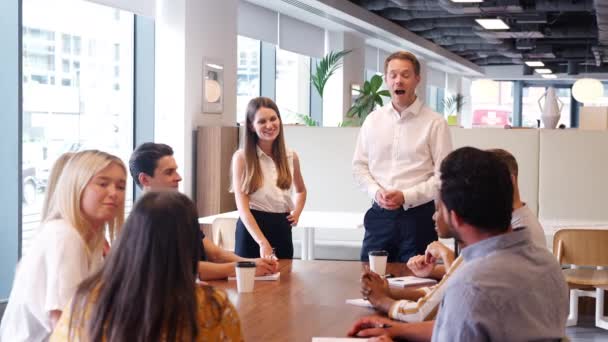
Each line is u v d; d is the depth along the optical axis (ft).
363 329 7.84
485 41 57.00
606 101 82.33
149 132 26.86
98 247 7.80
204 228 25.73
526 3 42.04
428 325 7.61
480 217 6.23
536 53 63.26
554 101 25.70
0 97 20.22
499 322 5.98
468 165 6.27
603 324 19.16
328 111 44.93
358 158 13.34
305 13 38.19
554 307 6.40
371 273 9.08
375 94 40.55
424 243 12.48
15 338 7.33
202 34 27.22
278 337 7.59
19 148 20.45
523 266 6.20
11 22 20.20
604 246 16.56
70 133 23.58
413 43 51.39
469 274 6.15
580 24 51.85
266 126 12.41
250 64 38.37
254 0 34.53
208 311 5.48
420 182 12.80
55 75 22.75
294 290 9.93
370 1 41.81
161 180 10.80
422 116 12.82
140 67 26.76
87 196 7.53
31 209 21.89
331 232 25.48
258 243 12.36
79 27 23.80
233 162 12.71
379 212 12.70
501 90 84.99
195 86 26.76
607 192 23.71
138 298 5.12
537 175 24.08
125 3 24.26
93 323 5.19
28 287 7.25
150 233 5.16
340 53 38.91
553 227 22.72
